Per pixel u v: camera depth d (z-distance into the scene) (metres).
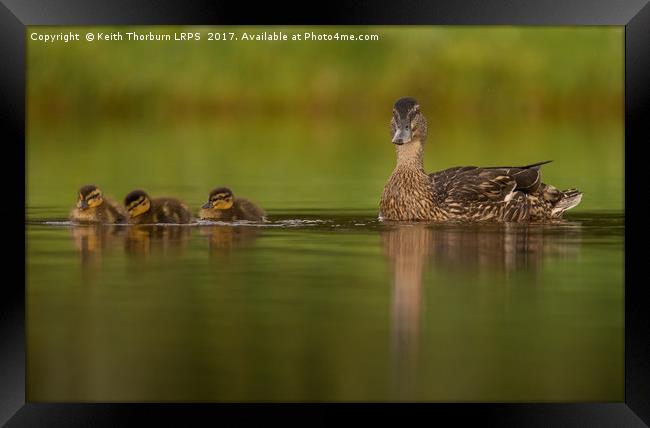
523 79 34.88
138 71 35.03
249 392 8.38
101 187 21.08
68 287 11.61
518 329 9.89
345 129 35.25
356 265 12.91
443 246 14.32
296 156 27.55
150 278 12.16
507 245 14.38
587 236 15.20
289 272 12.48
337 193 20.48
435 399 8.43
